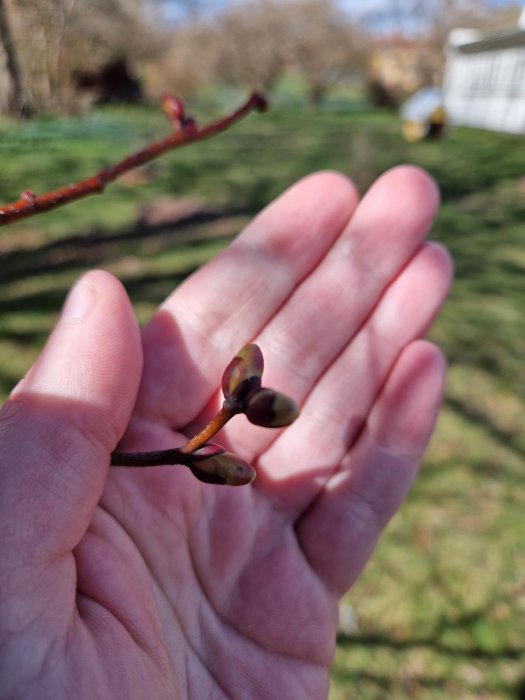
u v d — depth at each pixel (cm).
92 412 12
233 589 17
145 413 17
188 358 18
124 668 11
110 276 14
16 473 11
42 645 10
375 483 20
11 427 12
